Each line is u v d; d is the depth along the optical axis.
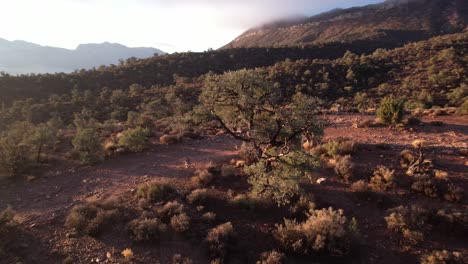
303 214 13.14
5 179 16.34
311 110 13.99
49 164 18.61
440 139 19.33
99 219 12.32
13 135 21.97
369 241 11.79
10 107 71.00
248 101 13.52
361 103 50.12
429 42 99.88
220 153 20.44
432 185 13.64
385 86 69.12
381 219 12.72
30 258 10.62
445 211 12.18
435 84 64.06
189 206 13.75
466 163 15.38
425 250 11.13
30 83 92.44
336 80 80.06
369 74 82.81
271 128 14.84
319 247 11.07
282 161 14.26
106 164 19.16
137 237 11.60
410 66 82.31
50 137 20.33
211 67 119.31
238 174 16.38
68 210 13.52
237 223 12.84
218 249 11.21
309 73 82.62
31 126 25.31
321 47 156.00
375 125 23.61
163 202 13.98
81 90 92.50
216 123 15.25
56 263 10.51
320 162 14.99
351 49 160.62
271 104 14.52
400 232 11.98
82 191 15.45
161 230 11.95
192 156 20.12
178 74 109.44
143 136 22.08
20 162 17.03
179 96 71.75
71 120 61.31
